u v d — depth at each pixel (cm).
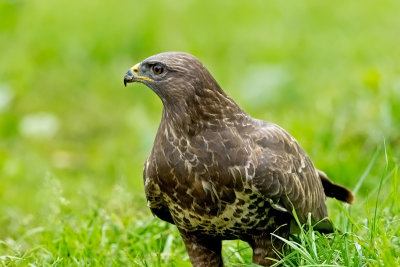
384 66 1612
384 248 773
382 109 1316
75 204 1192
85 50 1988
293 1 2153
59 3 2136
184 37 2002
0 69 1906
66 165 1542
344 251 782
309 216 826
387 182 1111
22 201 1348
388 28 1980
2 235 1115
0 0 2083
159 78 820
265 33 2009
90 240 965
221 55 1939
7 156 1549
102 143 1661
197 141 802
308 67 1825
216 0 2156
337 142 1305
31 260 930
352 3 2134
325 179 938
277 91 1662
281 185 809
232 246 947
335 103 1442
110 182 1411
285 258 803
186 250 958
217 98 816
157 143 822
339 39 1916
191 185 801
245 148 805
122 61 1959
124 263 929
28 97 1833
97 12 2084
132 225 1003
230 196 801
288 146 838
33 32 2056
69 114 1781
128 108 1788
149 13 2073
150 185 830
